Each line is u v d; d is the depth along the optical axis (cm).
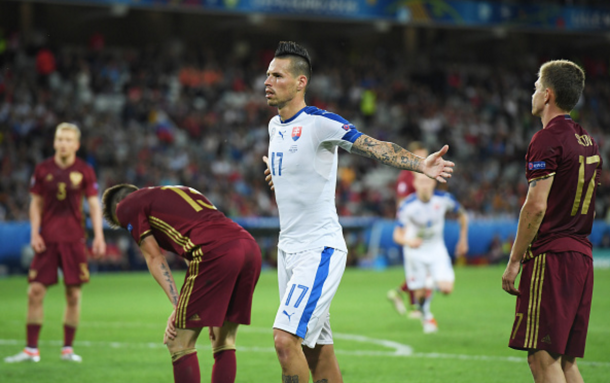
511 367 2534
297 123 1695
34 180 2739
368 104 11531
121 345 3023
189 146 9706
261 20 11731
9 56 9781
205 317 1742
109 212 1978
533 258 1600
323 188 1691
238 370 2486
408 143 11256
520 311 1603
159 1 9862
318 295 1650
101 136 9181
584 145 1603
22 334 3334
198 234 1786
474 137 11650
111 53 11150
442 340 3186
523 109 12950
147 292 5375
